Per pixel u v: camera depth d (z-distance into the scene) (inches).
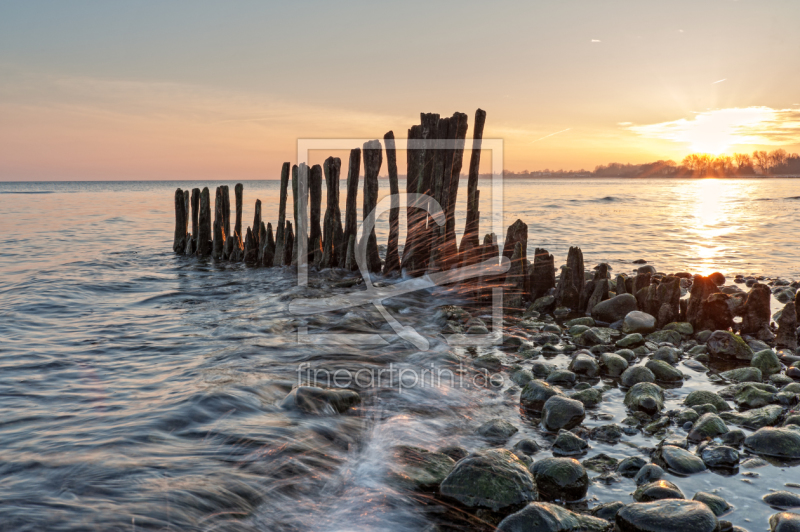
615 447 170.9
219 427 179.8
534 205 1508.4
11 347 274.1
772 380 226.4
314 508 138.1
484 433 180.2
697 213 1197.1
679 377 232.8
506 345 286.2
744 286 438.9
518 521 125.6
